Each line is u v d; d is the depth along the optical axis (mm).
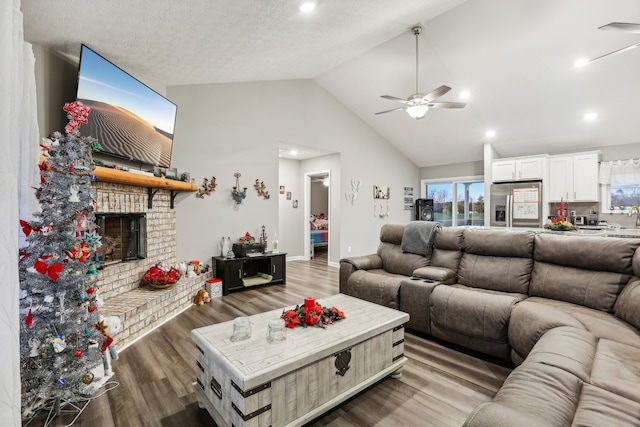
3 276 1224
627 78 4098
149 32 2633
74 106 1786
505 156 6723
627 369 1370
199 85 4348
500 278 2824
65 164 1722
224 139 4602
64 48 2605
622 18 3330
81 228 1781
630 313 1923
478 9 3594
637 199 5250
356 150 6648
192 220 4293
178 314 3449
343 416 1769
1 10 1229
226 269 4223
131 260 3346
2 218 1227
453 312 2592
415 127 6523
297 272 5812
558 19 3510
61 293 1675
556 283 2484
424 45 4328
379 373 2051
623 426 992
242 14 2674
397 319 2166
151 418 1741
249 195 4867
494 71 4520
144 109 3203
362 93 5863
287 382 1558
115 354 2139
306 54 4141
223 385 1563
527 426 930
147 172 3398
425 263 3445
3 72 1230
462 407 1846
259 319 2154
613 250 2271
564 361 1434
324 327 1982
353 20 3354
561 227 4438
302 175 7340
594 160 5395
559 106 4883
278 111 5246
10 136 1274
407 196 7902
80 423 1693
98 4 2102
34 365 1618
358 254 6742
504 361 2426
